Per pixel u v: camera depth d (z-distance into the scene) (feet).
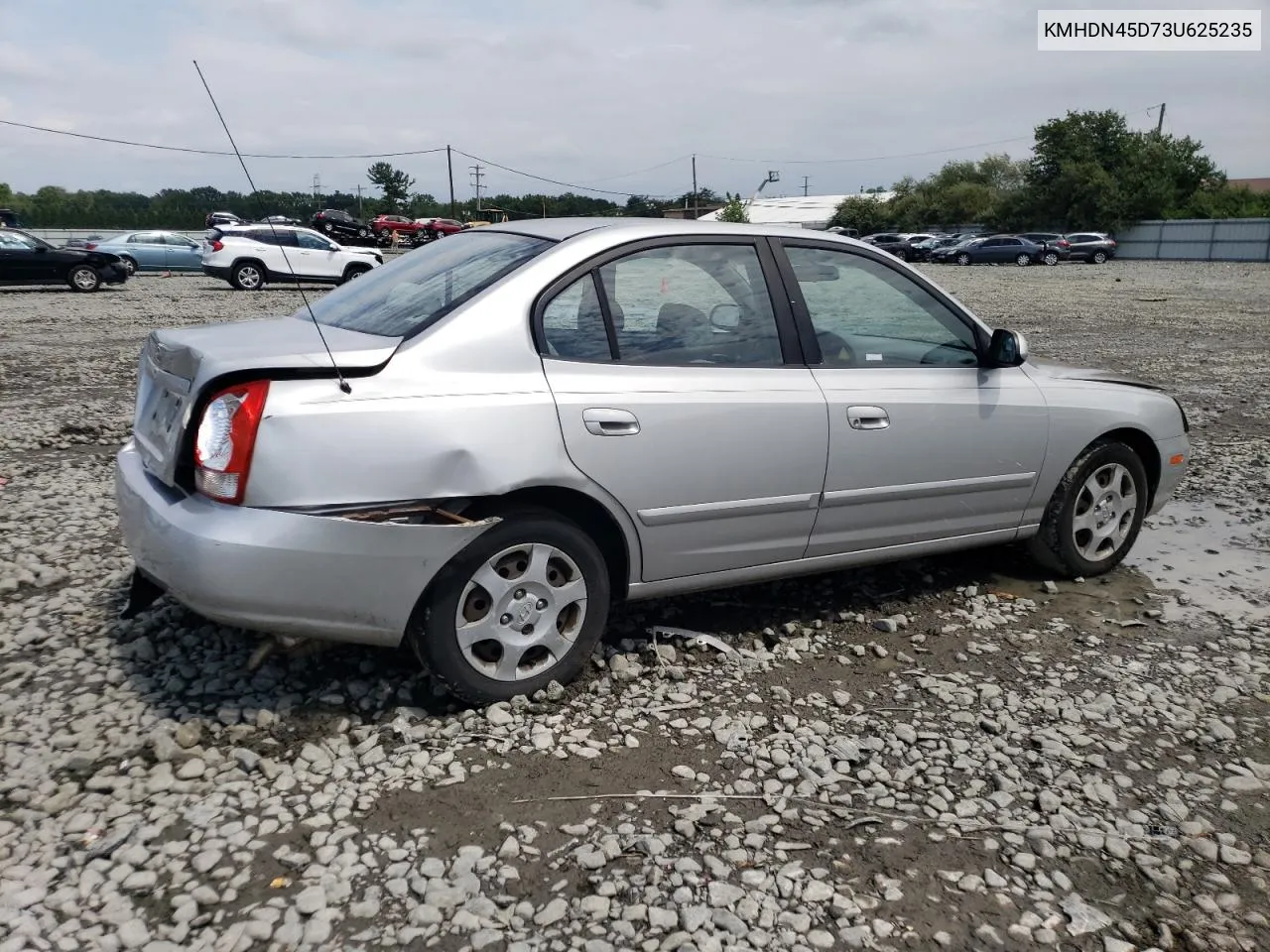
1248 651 13.89
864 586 15.93
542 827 9.44
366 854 8.95
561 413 11.26
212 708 11.27
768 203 325.42
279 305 64.49
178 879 8.52
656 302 12.39
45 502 19.27
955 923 8.41
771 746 11.00
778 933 8.19
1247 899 8.82
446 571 10.93
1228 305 74.28
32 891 8.25
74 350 42.27
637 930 8.16
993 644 13.97
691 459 12.12
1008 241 157.99
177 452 10.50
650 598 12.78
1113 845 9.44
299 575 10.16
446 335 11.03
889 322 14.21
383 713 11.37
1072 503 15.85
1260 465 24.64
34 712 11.10
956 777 10.53
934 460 14.14
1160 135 199.62
